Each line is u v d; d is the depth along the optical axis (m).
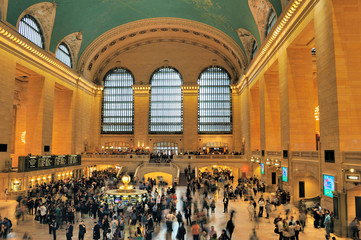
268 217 18.34
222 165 39.59
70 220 16.19
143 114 47.56
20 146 35.75
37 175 27.41
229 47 40.97
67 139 39.47
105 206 17.02
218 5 31.89
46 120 32.47
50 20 30.70
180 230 12.44
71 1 30.22
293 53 23.44
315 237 14.06
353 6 16.06
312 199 20.42
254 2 27.61
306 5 19.27
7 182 24.19
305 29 19.98
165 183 32.84
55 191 23.84
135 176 33.16
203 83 48.50
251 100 38.03
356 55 15.83
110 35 40.94
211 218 18.12
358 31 15.92
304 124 22.91
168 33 45.62
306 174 22.25
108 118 48.81
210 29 39.41
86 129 44.78
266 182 28.91
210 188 26.78
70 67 38.75
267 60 29.00
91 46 40.59
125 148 47.97
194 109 47.28
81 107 42.62
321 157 17.19
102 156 39.75
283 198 22.02
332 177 15.62
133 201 20.48
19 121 35.97
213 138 47.41
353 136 15.32
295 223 13.24
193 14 37.03
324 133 16.98
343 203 14.30
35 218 17.44
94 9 33.34
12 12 25.53
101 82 48.75
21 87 36.19
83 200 18.58
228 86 48.19
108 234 12.33
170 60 48.38
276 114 29.86
